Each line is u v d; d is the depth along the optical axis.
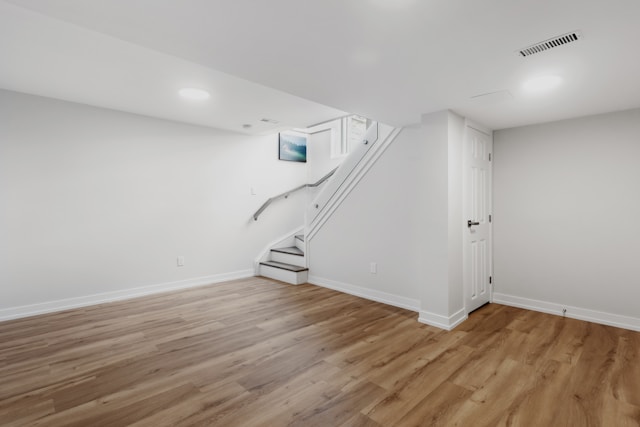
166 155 4.11
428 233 3.03
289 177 5.50
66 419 1.64
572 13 1.43
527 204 3.44
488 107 2.82
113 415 1.67
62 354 2.36
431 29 1.59
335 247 4.25
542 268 3.35
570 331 2.81
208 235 4.53
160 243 4.09
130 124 3.81
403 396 1.85
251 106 3.53
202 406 1.75
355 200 3.99
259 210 5.01
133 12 1.48
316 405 1.77
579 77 2.15
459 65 2.00
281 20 1.53
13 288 3.13
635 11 1.40
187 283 4.33
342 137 5.46
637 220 2.83
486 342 2.59
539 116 3.09
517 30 1.58
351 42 1.74
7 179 3.09
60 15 1.51
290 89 2.43
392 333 2.79
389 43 1.74
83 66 2.54
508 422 1.63
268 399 1.82
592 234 3.05
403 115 3.07
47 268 3.30
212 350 2.44
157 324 2.98
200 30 1.64
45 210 3.29
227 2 1.39
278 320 3.10
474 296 3.35
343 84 2.33
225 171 4.69
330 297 3.89
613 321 2.94
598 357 2.32
